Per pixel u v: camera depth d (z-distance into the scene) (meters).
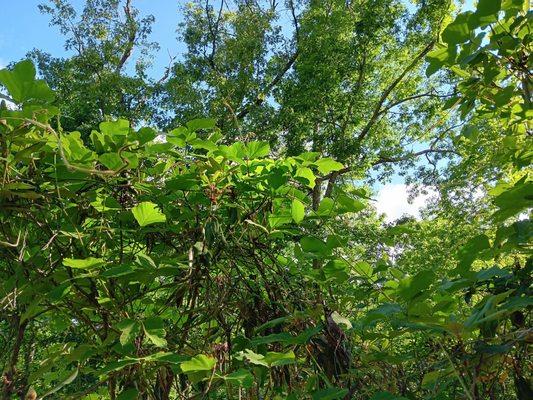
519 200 1.79
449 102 2.25
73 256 2.12
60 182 2.05
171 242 2.23
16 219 2.11
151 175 2.22
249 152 2.14
